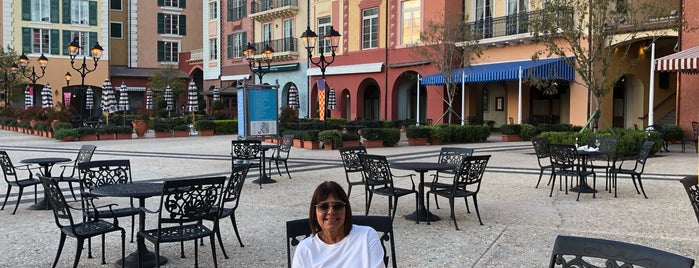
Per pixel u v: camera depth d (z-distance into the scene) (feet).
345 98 112.16
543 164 45.70
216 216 18.02
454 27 81.10
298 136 64.80
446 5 90.27
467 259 18.21
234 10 137.39
